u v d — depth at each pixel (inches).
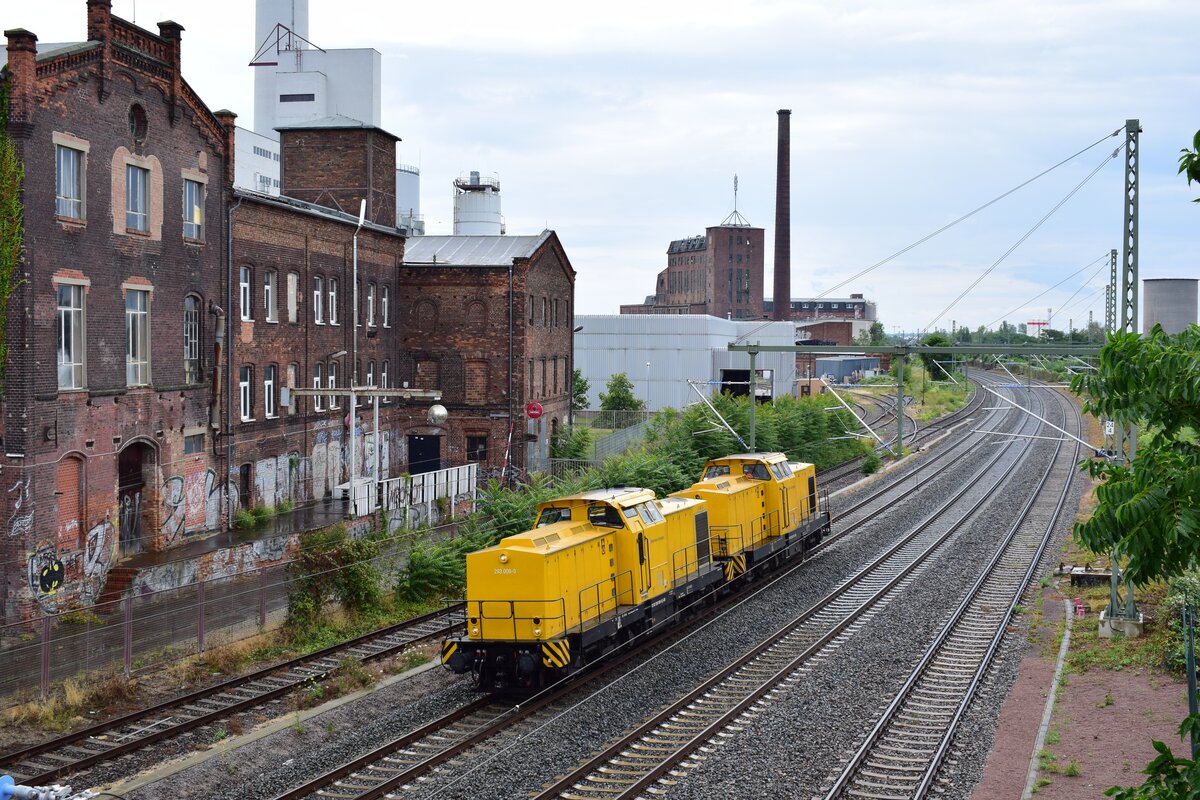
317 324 1679.4
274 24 3774.6
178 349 1328.7
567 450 2148.1
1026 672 911.0
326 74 3597.4
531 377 2058.3
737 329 3607.3
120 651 916.6
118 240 1207.6
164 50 1298.0
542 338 2132.1
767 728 750.5
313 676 879.7
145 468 1277.1
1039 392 4436.5
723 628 1064.8
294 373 1615.4
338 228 1738.4
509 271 1973.4
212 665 909.8
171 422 1306.6
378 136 2044.8
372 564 1130.7
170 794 642.8
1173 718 768.9
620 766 687.1
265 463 1521.9
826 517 1561.3
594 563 918.4
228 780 673.0
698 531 1135.0
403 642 1007.6
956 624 1085.1
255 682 879.1
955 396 4163.4
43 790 428.5
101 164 1178.0
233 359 1439.5
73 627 1047.0
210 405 1392.7
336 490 1653.5
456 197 2979.8
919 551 1499.8
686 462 1926.7
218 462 1407.5
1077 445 2923.2
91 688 824.3
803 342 4461.1
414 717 791.7
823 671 900.6
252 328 1488.7
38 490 1077.8
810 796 631.2
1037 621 1093.1
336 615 1071.6
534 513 1362.0
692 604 1095.6
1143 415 443.5
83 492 1151.0
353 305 1781.5
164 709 800.3
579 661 864.9
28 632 1032.8
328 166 2028.8
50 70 1091.3
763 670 911.7
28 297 1063.6
